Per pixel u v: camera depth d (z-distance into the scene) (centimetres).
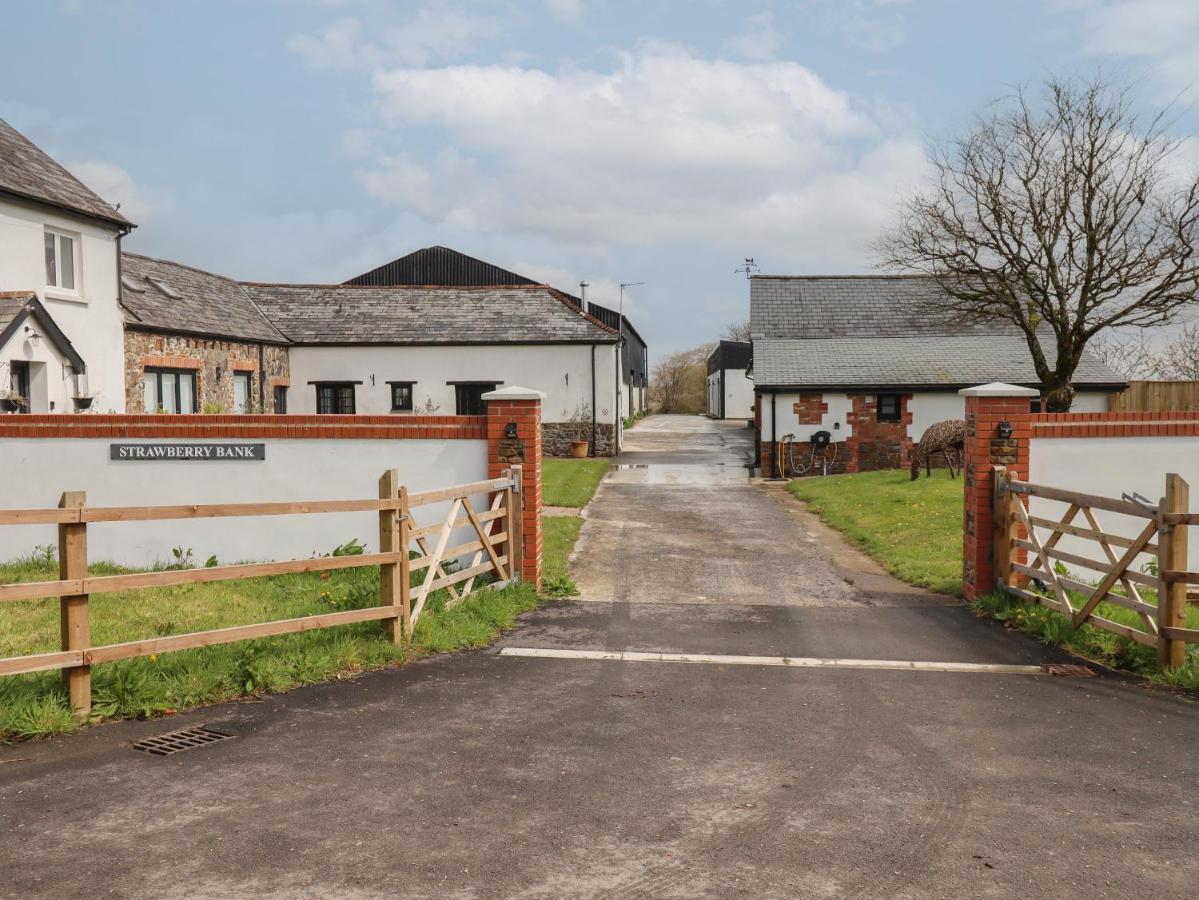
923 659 760
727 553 1283
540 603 963
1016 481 948
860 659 757
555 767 501
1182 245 2180
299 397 3047
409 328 3064
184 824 421
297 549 1065
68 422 1068
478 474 1021
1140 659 731
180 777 476
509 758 513
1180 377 3612
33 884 364
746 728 574
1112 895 370
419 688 646
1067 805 460
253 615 805
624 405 4428
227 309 2778
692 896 364
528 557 998
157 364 2217
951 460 2175
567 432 3023
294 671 652
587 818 435
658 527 1505
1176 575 699
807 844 411
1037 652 787
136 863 383
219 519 1066
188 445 1061
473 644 773
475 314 3116
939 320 3011
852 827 430
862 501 1734
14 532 1079
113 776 476
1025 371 2639
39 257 1802
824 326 3045
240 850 396
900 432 2578
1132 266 2211
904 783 486
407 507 743
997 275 2316
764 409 2583
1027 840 419
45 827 415
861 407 2580
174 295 2489
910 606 976
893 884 376
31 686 575
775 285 3200
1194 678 671
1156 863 398
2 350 1559
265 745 527
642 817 438
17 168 1814
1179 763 522
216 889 362
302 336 3027
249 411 2741
